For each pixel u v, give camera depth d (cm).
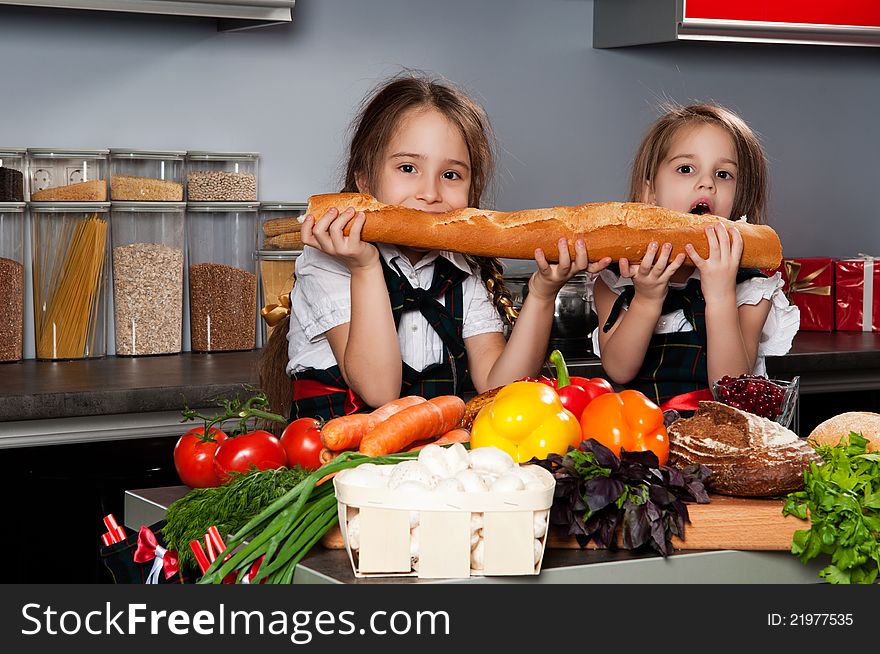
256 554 90
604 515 92
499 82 267
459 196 154
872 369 242
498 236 137
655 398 170
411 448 113
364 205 135
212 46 240
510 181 269
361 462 96
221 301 233
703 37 249
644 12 257
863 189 312
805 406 252
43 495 181
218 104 241
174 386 185
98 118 231
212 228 234
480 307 159
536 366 148
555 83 273
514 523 84
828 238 309
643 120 283
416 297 152
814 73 303
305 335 156
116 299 227
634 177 200
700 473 99
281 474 101
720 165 186
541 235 138
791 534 95
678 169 188
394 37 256
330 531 93
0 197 216
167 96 237
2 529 180
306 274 153
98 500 183
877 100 312
